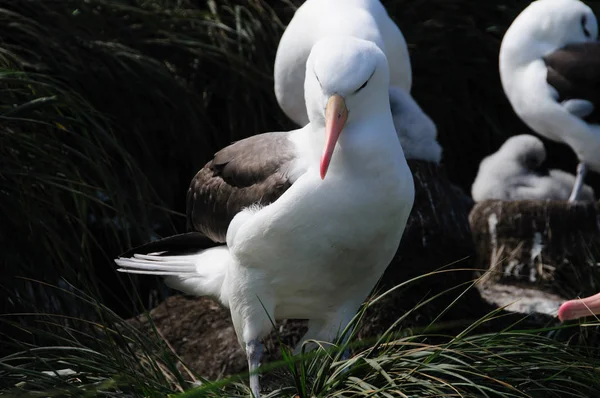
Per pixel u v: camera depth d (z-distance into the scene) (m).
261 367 6.76
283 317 7.97
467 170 14.99
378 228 7.15
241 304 7.55
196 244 8.49
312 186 7.01
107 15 13.09
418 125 10.49
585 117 12.84
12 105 9.77
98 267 12.06
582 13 13.02
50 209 9.89
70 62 12.00
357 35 10.54
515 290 11.70
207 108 13.67
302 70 11.26
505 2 15.14
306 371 7.27
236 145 8.14
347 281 7.48
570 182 13.65
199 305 10.83
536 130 13.56
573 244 11.95
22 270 9.41
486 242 12.25
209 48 13.45
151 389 6.94
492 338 7.49
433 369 6.88
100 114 10.54
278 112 13.43
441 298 10.02
